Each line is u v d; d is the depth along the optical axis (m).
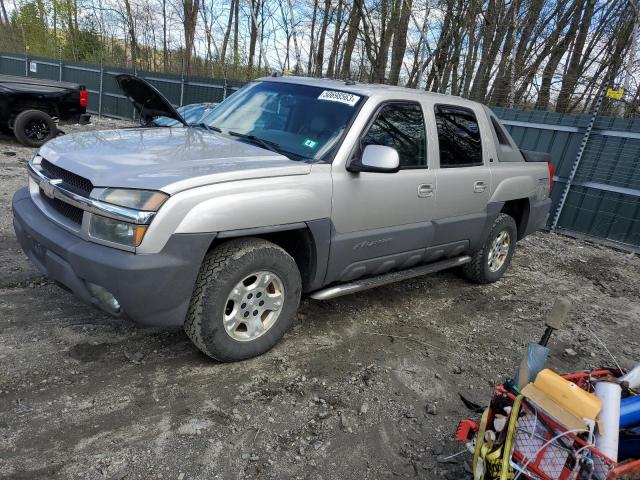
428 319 4.57
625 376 2.50
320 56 19.41
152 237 2.73
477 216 4.88
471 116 4.88
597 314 5.27
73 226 3.00
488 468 2.07
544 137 9.16
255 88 4.53
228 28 25.66
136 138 3.66
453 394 3.42
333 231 3.57
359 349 3.83
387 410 3.13
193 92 16.27
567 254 7.58
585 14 15.54
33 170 3.45
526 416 2.07
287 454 2.64
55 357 3.20
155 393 2.98
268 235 3.44
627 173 8.15
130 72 17.95
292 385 3.23
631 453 2.28
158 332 3.63
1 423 2.59
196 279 2.99
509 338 4.41
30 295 3.96
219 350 3.18
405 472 2.65
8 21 35.28
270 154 3.50
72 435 2.57
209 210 2.87
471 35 15.05
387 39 16.08
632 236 8.17
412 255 4.35
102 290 2.88
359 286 3.96
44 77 21.58
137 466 2.43
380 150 3.41
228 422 2.81
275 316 3.44
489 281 5.59
